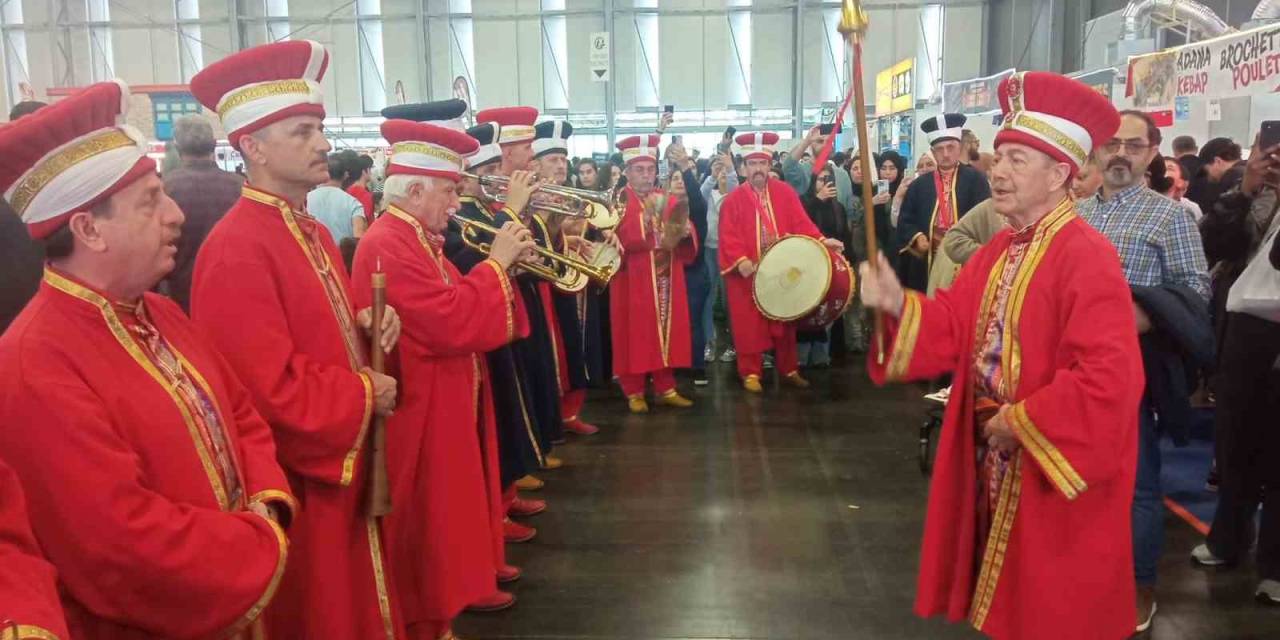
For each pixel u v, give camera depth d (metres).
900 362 2.33
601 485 4.65
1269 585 3.25
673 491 4.55
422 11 17.36
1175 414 2.87
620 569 3.66
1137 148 2.87
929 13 17.16
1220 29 9.81
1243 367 3.27
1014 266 2.23
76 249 1.52
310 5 17.56
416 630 2.86
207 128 3.68
